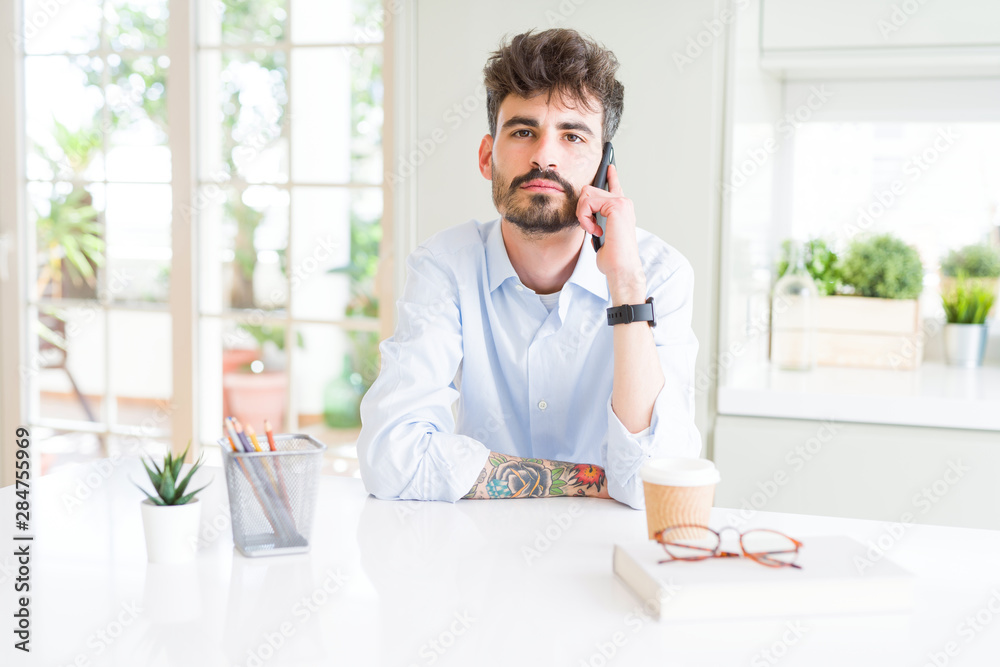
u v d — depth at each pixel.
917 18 1.80
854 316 2.18
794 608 0.76
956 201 2.28
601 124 1.27
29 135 2.81
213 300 2.71
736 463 1.84
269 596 0.81
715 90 1.82
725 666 0.67
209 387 2.72
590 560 0.91
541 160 1.22
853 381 1.95
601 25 1.88
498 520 1.06
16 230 2.79
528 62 1.20
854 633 0.73
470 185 2.01
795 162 2.37
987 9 1.76
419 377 1.27
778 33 1.91
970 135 2.25
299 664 0.67
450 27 1.98
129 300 3.48
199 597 0.81
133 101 2.98
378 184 2.43
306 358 4.72
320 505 1.14
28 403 2.85
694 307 1.87
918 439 1.73
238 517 0.92
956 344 2.22
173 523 0.89
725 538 0.88
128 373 3.66
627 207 1.22
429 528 1.03
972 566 0.91
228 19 4.47
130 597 0.80
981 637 0.72
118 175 2.85
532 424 1.40
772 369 2.12
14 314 2.81
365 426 1.25
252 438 0.94
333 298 4.57
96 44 2.86
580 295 1.33
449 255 1.37
